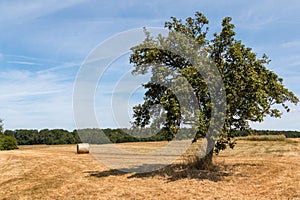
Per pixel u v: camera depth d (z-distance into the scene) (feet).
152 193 36.27
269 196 33.65
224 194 34.91
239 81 42.16
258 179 42.14
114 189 38.73
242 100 42.16
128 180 43.62
